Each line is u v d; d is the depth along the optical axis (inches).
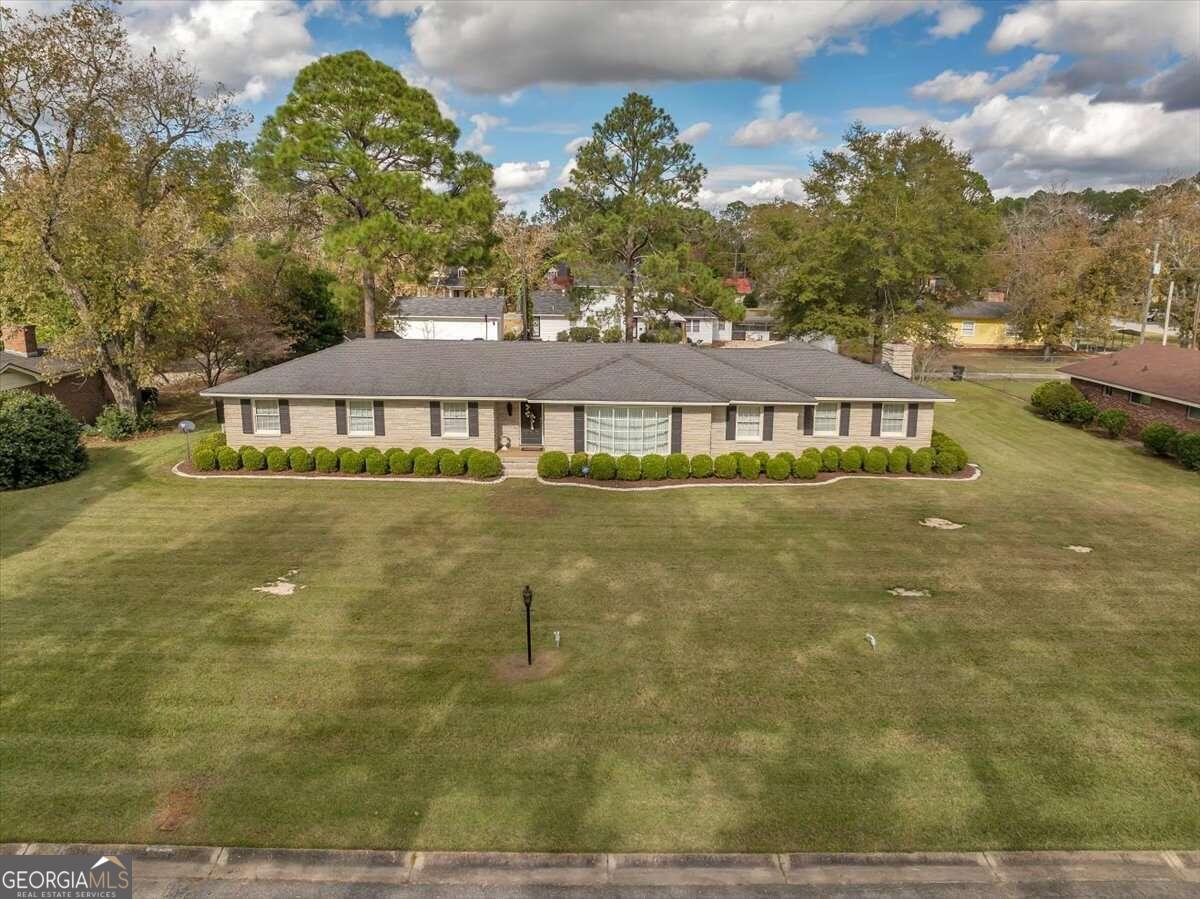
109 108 1187.9
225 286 1321.4
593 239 1679.4
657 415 1063.0
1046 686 537.0
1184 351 1343.5
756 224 2947.8
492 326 2191.2
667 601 673.0
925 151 1863.9
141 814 410.6
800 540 826.2
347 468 1066.1
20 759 453.1
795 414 1099.9
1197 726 490.3
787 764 453.7
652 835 399.2
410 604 663.8
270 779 438.3
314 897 363.6
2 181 1120.8
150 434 1283.2
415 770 447.2
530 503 948.0
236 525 861.2
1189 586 706.2
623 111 1637.6
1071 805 420.8
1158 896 365.7
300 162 1343.5
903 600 676.1
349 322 1844.2
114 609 648.4
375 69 1390.3
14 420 995.3
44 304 1296.8
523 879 373.7
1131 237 2043.6
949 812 415.5
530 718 498.3
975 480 1068.5
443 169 1512.1
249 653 577.6
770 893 366.6
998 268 2388.0
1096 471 1116.5
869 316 1788.9
